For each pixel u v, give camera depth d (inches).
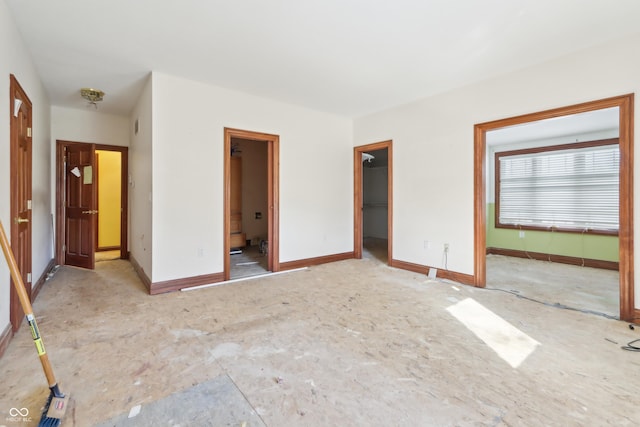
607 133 183.9
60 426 53.5
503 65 121.7
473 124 140.7
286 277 157.8
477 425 54.1
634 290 99.3
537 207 213.3
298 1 82.5
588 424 54.3
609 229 182.1
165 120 130.6
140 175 154.1
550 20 91.1
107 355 78.0
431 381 67.4
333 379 68.1
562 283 148.4
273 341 86.2
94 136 186.5
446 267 153.2
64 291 132.0
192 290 134.2
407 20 91.4
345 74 130.6
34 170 124.3
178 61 118.6
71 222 179.8
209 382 66.7
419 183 164.4
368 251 239.0
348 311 109.7
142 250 149.6
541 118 119.5
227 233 149.0
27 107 109.1
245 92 153.1
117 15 88.7
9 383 66.0
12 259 56.1
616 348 82.4
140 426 53.7
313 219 186.4
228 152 149.0
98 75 131.0
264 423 54.6
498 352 80.4
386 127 182.5
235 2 82.9
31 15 88.6
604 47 104.0
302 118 179.2
